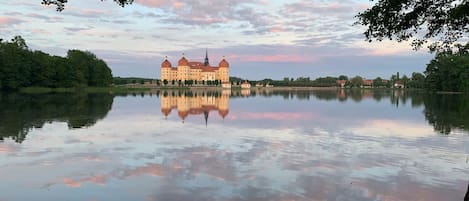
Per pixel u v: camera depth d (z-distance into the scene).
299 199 12.57
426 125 31.91
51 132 26.33
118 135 25.64
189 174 15.51
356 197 12.80
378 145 22.20
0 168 16.12
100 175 15.26
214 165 17.06
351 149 20.92
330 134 26.75
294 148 21.22
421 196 12.98
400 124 32.81
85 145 21.59
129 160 17.92
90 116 37.72
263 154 19.52
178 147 21.41
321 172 15.91
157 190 13.38
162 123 33.22
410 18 10.14
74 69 115.62
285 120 36.53
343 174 15.59
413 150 20.61
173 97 90.56
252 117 39.62
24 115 37.31
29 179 14.61
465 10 9.56
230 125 32.16
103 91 119.69
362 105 61.00
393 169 16.44
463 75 108.75
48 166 16.56
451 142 23.20
